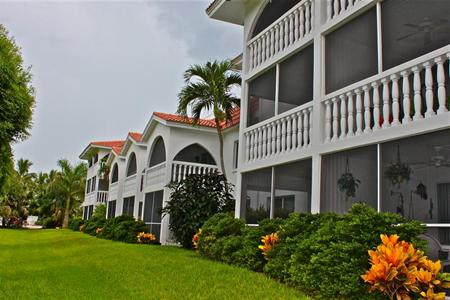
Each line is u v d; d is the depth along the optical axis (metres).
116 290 8.55
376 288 5.96
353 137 8.73
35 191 55.72
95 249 17.02
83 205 46.09
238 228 12.30
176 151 20.86
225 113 18.23
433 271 5.92
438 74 7.06
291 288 7.92
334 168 9.34
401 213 7.53
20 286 9.17
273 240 9.38
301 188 10.49
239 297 7.43
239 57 18.44
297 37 11.39
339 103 9.56
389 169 7.87
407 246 6.14
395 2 8.33
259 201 12.30
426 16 7.65
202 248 13.09
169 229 18.86
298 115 10.79
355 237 6.84
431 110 7.12
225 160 21.02
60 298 7.95
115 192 33.12
